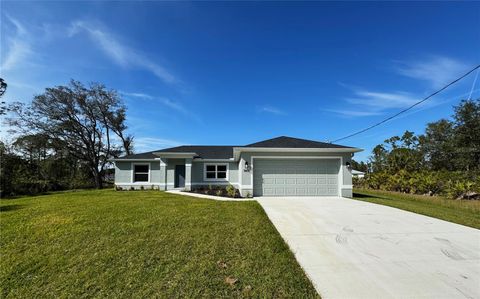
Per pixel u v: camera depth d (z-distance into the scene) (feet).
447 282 11.78
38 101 82.48
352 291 10.95
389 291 10.94
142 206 31.42
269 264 13.76
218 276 12.35
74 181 89.76
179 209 29.12
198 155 63.77
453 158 88.99
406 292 10.86
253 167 43.91
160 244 16.90
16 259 14.73
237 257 14.71
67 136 86.99
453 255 15.25
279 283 11.65
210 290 11.05
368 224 22.56
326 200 38.37
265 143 47.03
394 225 22.31
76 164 95.30
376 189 77.97
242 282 11.75
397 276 12.39
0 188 59.00
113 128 97.04
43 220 23.71
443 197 51.29
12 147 80.74
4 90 76.79
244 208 29.81
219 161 62.44
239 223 22.31
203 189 59.47
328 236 18.93
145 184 65.77
